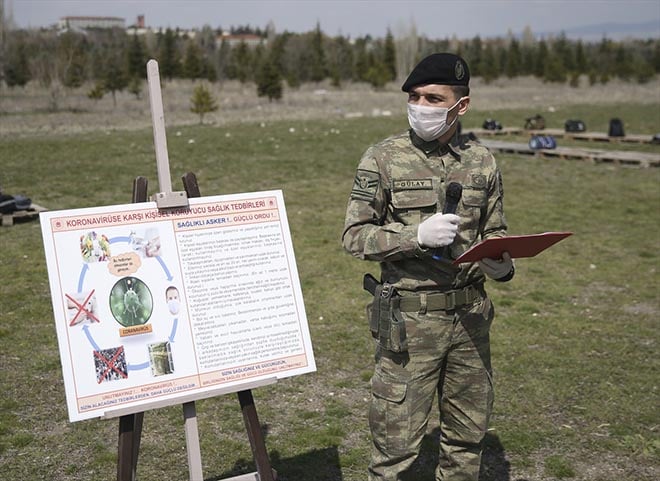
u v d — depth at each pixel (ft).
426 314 8.77
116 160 49.78
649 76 180.65
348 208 9.05
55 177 43.09
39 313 20.43
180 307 8.87
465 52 226.17
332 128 73.87
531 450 12.77
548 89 165.07
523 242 8.05
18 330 19.06
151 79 9.11
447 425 9.55
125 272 8.66
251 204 9.53
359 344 18.26
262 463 9.48
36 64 135.85
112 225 8.70
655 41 244.42
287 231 9.66
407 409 8.84
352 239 8.82
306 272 24.80
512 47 213.87
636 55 222.07
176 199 9.04
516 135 69.97
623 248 28.02
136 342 8.58
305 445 13.06
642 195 38.65
